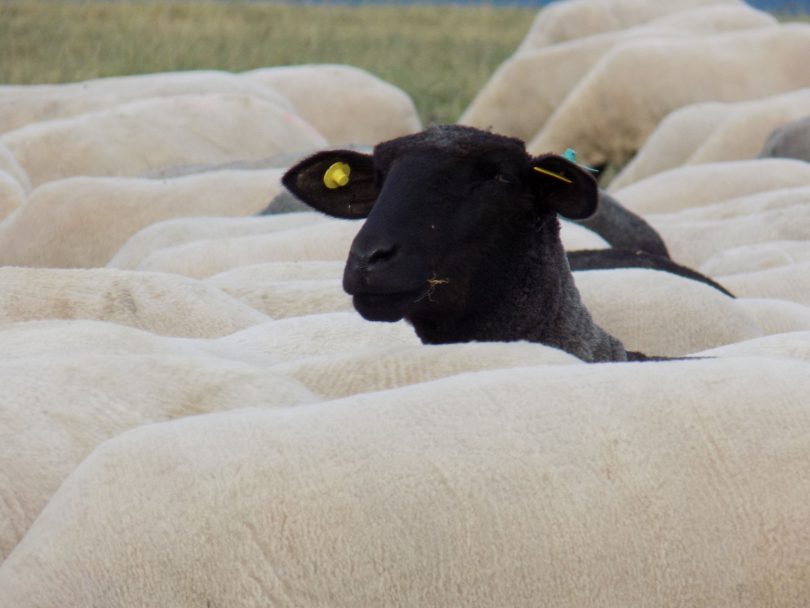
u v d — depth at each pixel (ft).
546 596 22.52
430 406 23.68
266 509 22.50
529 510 22.70
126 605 22.35
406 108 115.14
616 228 69.36
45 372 27.96
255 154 92.79
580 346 36.35
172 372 28.55
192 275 55.62
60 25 164.96
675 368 24.59
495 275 34.24
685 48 120.47
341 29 194.08
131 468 23.12
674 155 103.60
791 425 23.48
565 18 151.43
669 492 22.99
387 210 33.22
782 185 80.02
